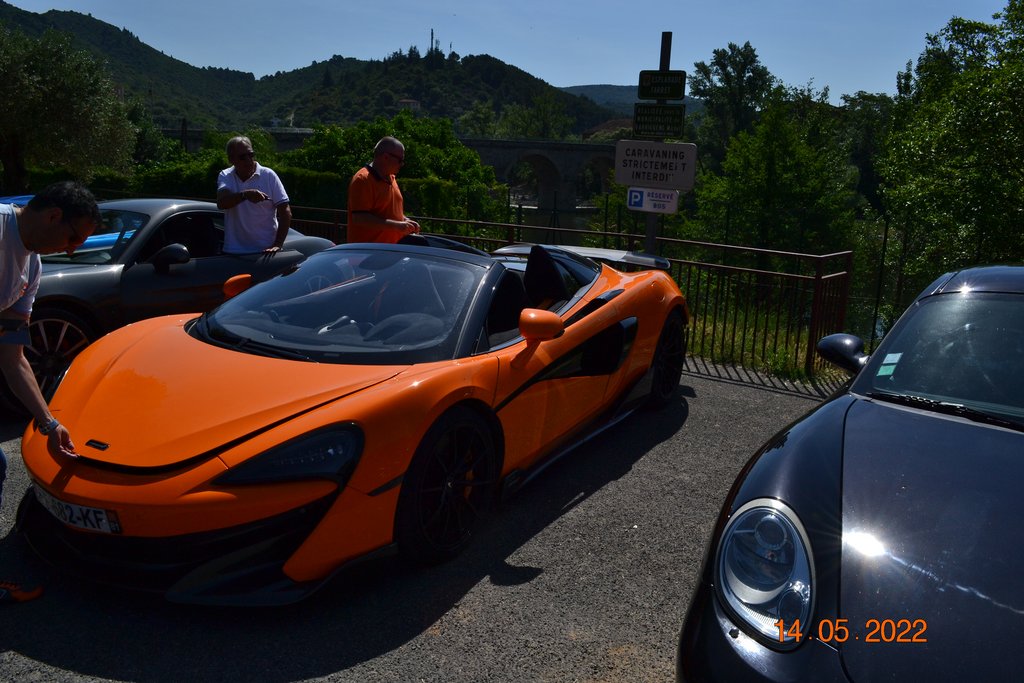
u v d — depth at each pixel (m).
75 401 2.98
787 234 39.69
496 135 168.62
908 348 2.88
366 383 2.94
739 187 41.47
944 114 24.91
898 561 1.87
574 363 4.01
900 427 2.45
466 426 3.15
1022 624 1.69
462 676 2.47
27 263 2.62
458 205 29.67
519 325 3.45
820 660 1.74
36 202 2.54
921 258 26.28
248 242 5.85
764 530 2.04
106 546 2.65
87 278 4.78
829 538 1.97
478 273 3.73
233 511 2.50
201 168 22.92
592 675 2.51
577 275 4.58
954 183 23.80
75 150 22.44
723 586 1.97
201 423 2.71
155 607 2.76
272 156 34.03
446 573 3.10
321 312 3.48
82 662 2.45
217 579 2.58
